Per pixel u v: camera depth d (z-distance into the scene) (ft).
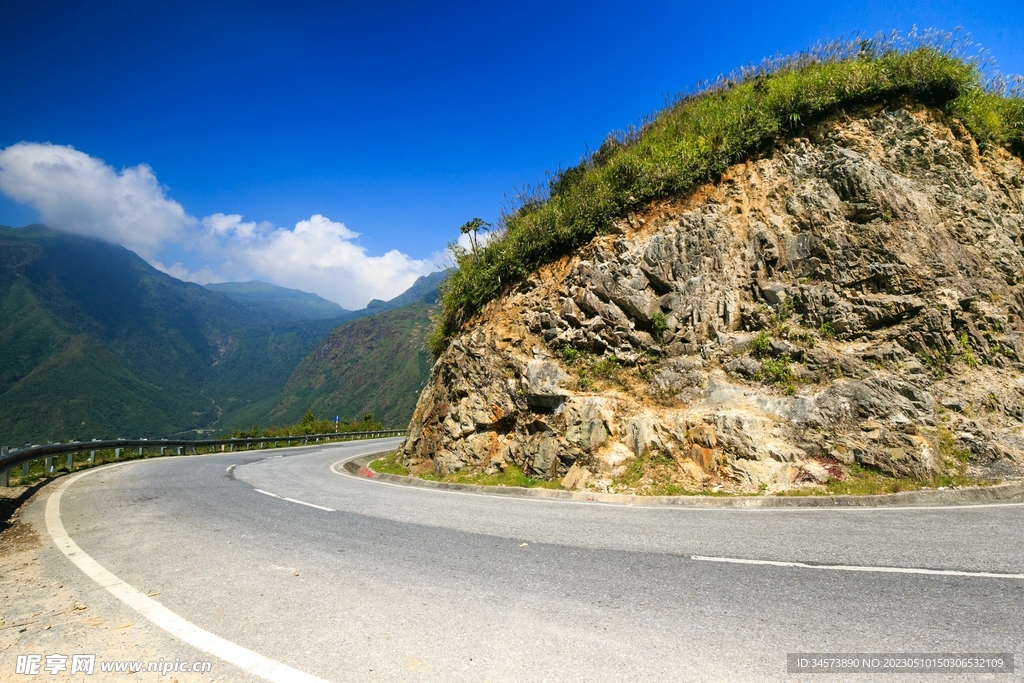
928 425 28.91
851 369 32.01
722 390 34.06
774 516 23.93
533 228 48.83
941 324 32.42
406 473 48.06
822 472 28.32
